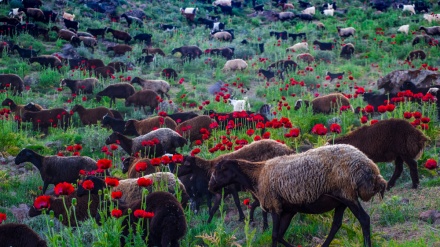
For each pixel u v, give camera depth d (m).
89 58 33.03
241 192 11.77
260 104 23.34
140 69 30.75
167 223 7.94
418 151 9.83
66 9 44.38
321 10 50.47
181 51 33.97
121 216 8.07
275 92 25.19
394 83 22.53
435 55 31.89
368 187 6.89
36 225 11.26
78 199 10.19
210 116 17.14
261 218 10.28
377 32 39.28
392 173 11.19
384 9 49.94
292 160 7.52
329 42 36.44
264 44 37.75
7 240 8.28
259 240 8.70
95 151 17.22
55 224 11.05
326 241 7.50
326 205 7.29
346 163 7.02
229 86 27.41
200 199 11.48
